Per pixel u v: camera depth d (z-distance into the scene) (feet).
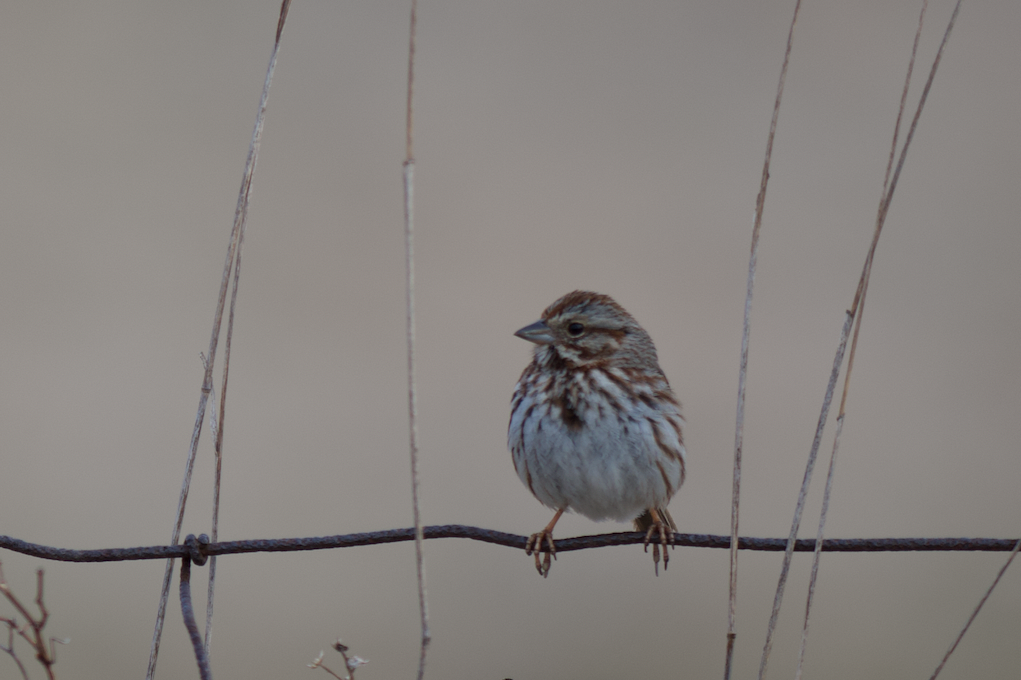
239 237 27.43
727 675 24.02
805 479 24.57
